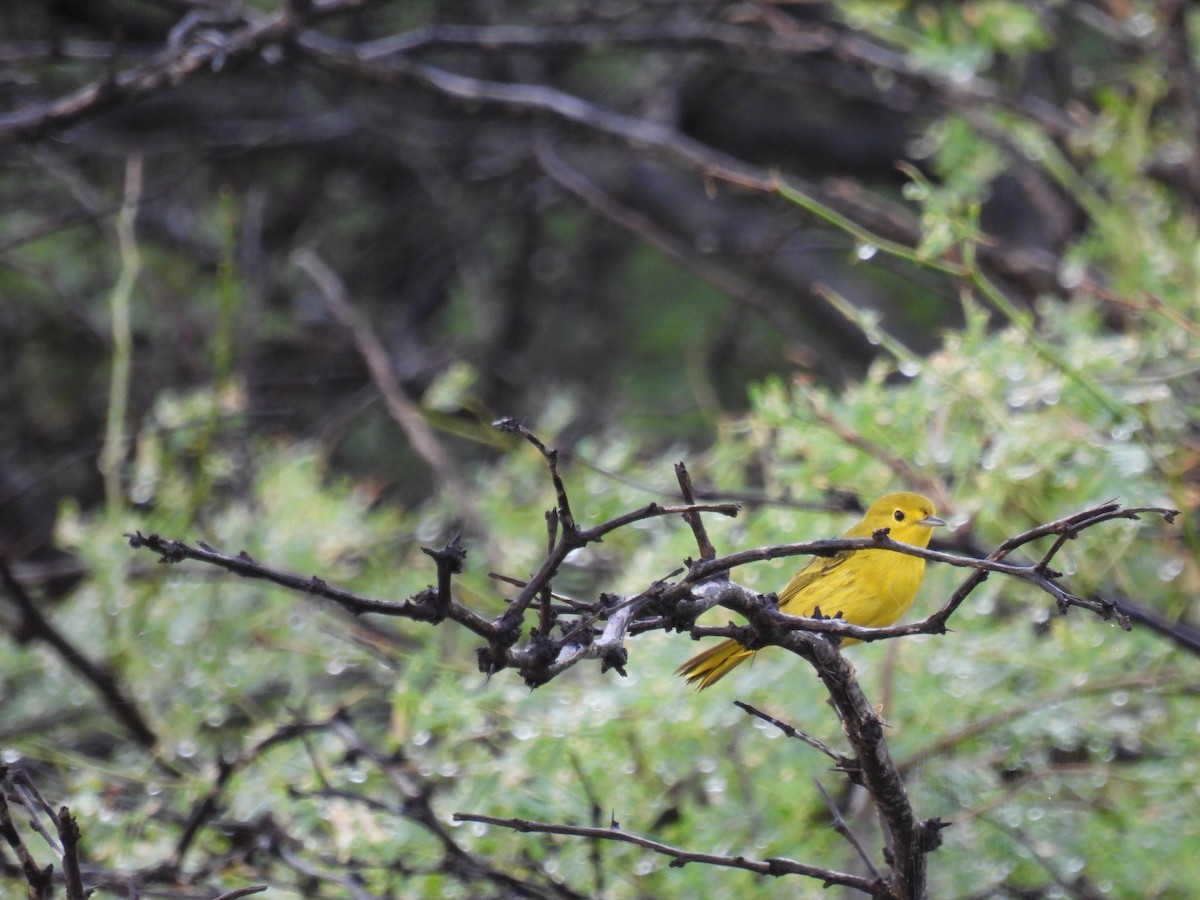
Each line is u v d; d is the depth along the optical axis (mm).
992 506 10250
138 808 9664
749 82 20516
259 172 20031
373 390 17094
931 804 9820
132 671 11477
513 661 5148
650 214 21859
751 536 10570
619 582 11195
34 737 11375
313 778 9742
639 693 9719
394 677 11500
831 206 16234
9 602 12539
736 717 9836
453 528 13422
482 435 14258
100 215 14414
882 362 10930
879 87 16531
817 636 6406
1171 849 9609
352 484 16578
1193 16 14594
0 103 17969
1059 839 9930
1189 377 11641
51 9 18344
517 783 9383
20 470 17484
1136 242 11906
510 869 9352
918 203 22344
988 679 10359
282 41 12375
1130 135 13094
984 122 14898
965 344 10383
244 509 12844
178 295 18078
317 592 5012
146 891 8727
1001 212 21844
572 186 16547
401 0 18000
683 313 20781
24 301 18219
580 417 17328
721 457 11570
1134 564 11875
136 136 18750
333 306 14039
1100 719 10430
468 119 19172
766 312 16531
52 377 18328
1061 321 11680
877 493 10805
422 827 9109
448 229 20406
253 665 11516
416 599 5066
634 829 9547
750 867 6891
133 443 14875
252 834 9266
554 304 20953
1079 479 10227
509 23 18406
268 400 18375
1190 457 10891
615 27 16672
